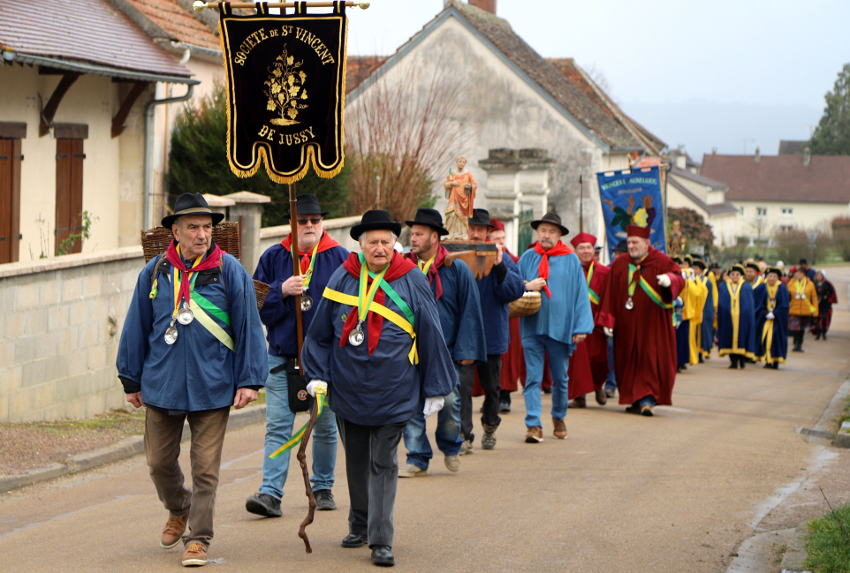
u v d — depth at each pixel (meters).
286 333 8.41
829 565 7.09
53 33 16.73
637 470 10.67
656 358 14.66
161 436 7.25
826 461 11.65
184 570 7.00
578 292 12.14
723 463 11.23
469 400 11.01
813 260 88.19
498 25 41.53
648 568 7.34
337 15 7.93
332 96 7.97
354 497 7.52
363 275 7.26
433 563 7.30
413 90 37.16
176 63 19.55
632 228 14.59
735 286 24.77
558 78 41.31
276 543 7.68
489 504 9.02
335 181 21.45
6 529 8.19
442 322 10.36
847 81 132.62
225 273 7.24
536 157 30.69
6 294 11.48
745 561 7.56
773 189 125.25
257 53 7.98
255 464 10.82
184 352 7.12
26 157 16.75
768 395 18.38
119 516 8.59
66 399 12.65
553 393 12.44
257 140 8.03
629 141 39.78
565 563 7.39
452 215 17.45
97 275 13.16
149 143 19.78
